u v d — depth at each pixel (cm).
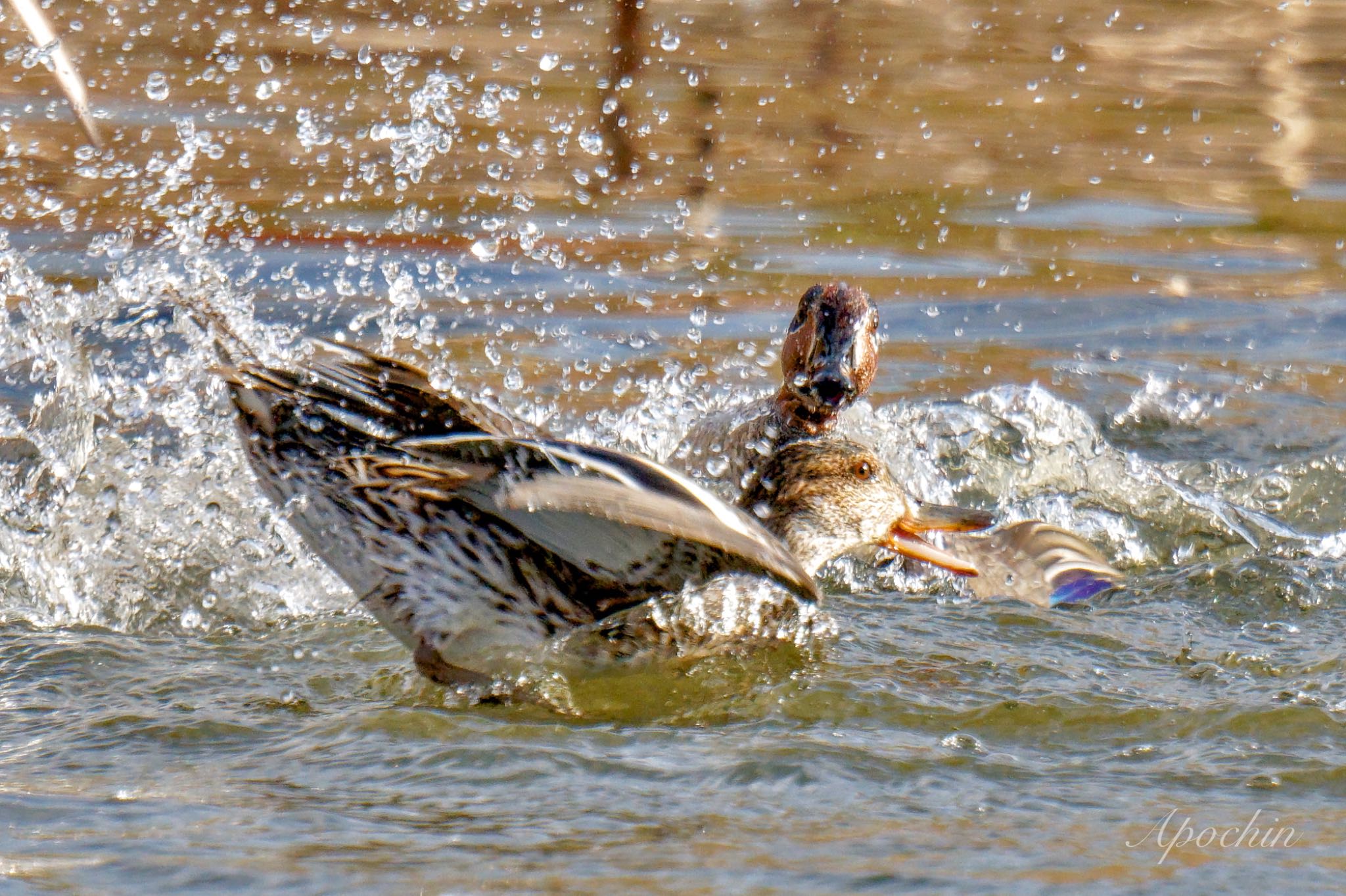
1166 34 2689
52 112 2106
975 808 668
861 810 665
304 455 836
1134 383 1455
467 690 824
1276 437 1341
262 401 838
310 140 2038
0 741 733
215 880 581
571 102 2320
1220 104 2448
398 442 739
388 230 1798
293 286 1595
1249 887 587
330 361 820
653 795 679
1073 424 1294
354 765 709
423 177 2006
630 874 592
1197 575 1045
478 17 2714
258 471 847
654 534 816
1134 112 2400
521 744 739
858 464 1030
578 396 1361
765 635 895
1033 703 802
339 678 846
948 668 865
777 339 1541
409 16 2700
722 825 645
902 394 1416
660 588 842
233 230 1752
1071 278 1772
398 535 832
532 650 848
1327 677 846
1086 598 1019
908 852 618
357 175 1984
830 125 2325
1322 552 1113
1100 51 2639
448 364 1413
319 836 627
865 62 2553
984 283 1750
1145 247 1891
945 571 1087
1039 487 1234
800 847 621
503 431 846
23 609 939
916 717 787
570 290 1656
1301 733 761
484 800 670
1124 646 909
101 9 2547
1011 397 1347
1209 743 749
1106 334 1593
